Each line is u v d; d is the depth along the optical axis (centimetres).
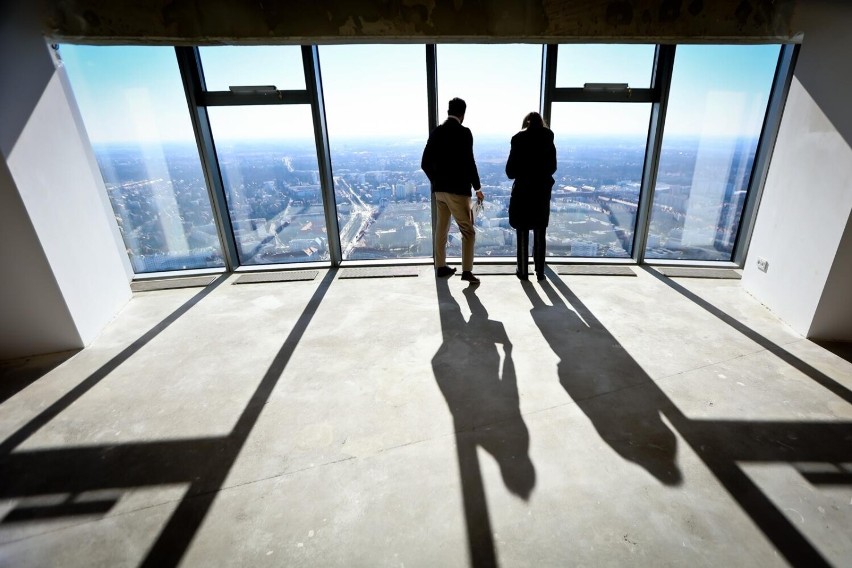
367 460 169
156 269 400
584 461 166
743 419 188
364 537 137
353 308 317
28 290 245
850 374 220
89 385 227
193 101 338
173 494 155
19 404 211
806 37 260
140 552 134
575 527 138
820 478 155
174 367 243
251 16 257
